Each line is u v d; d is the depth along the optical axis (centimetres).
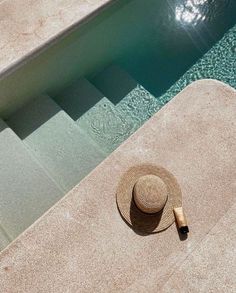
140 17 500
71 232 314
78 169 398
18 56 393
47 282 296
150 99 489
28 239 308
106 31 466
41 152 405
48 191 368
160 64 520
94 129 452
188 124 367
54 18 418
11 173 373
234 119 375
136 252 311
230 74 516
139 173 336
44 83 439
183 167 348
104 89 493
